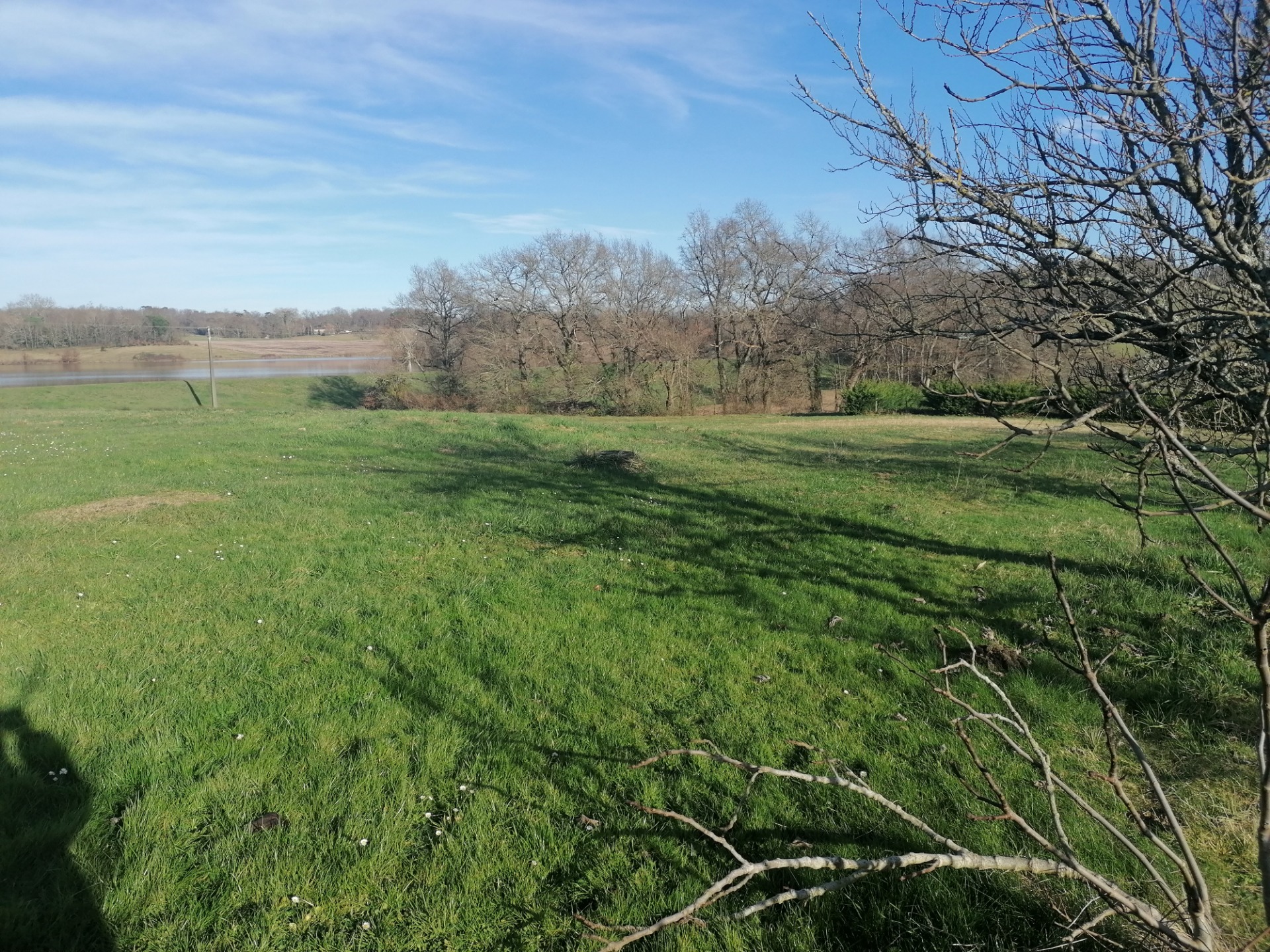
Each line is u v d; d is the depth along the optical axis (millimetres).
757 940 3041
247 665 5520
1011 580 7395
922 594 7086
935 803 3875
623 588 7336
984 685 5172
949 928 3055
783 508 11109
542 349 42938
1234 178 2523
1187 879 2285
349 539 9219
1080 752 4371
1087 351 3471
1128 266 3516
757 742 4488
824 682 5293
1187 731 4539
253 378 58438
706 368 43188
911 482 13242
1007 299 3434
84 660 5582
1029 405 3508
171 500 11328
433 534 9461
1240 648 5461
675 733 4621
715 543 9031
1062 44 2994
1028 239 3240
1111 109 3045
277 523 9969
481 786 4070
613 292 43344
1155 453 2986
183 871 3410
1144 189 3098
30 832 3592
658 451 17812
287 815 3795
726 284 40406
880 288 4227
